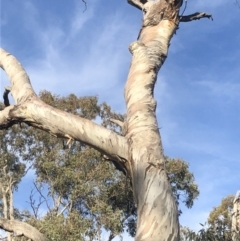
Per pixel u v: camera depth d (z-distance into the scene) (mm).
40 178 14320
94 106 15125
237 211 6305
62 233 11875
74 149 14461
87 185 13711
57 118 2881
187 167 15617
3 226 4047
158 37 4207
